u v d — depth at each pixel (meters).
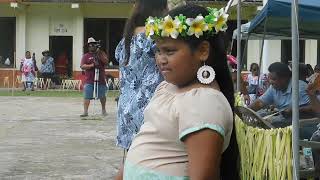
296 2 3.21
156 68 3.88
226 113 2.33
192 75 2.42
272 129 2.88
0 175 7.32
